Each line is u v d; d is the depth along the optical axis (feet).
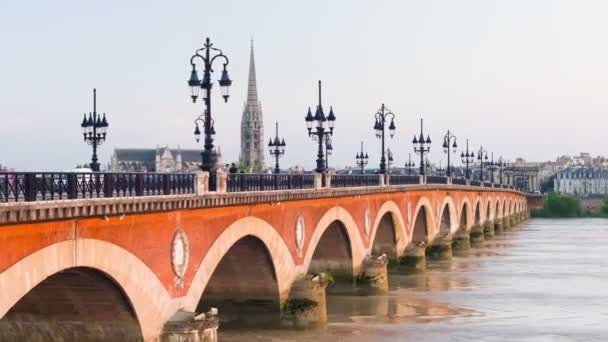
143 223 129.90
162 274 136.56
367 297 250.78
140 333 131.23
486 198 568.00
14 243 101.30
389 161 494.18
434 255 379.35
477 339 191.52
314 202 214.48
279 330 189.98
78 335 133.28
